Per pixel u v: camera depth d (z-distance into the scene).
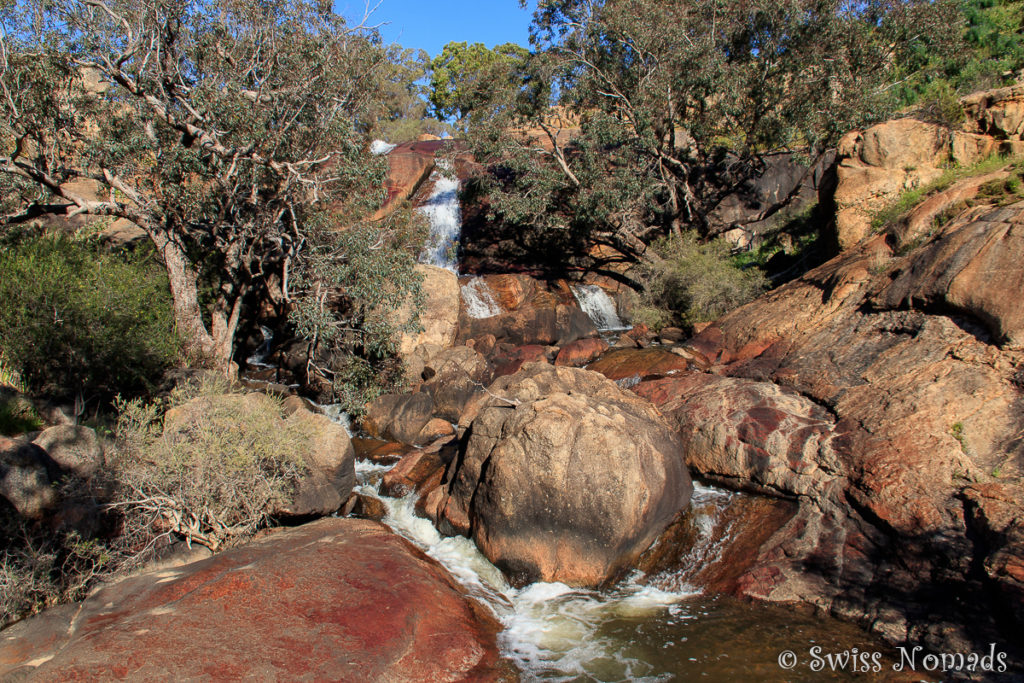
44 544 6.94
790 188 23.39
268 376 16.47
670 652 6.69
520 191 20.59
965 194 12.22
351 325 15.55
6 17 13.26
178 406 9.34
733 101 18.69
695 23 19.53
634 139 19.56
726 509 9.02
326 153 16.22
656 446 8.91
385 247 15.66
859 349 10.85
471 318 18.16
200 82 15.00
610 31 19.53
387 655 5.87
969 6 22.25
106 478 7.69
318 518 9.16
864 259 12.91
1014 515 6.78
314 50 15.09
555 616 7.43
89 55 13.84
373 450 12.23
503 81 20.95
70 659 5.36
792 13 17.91
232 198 14.73
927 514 7.43
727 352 13.66
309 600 6.48
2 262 11.66
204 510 8.11
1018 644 6.04
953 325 9.77
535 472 8.11
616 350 16.09
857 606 7.10
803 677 6.22
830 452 8.94
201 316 16.42
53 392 10.88
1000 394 8.50
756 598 7.53
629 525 8.06
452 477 9.60
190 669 5.33
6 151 14.39
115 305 12.14
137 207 15.84
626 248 22.05
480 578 8.20
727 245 19.44
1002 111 15.43
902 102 20.61
